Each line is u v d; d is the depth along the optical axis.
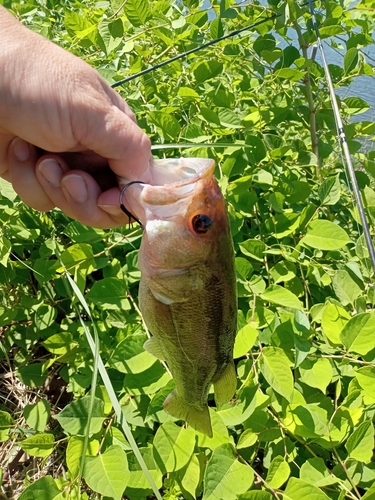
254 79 0.45
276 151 0.37
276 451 0.26
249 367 0.28
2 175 0.24
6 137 0.21
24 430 0.30
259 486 0.27
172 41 0.41
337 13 0.43
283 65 0.42
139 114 0.40
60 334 0.31
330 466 0.28
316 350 0.30
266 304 0.31
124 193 0.20
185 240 0.20
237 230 0.34
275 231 0.35
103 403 0.26
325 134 0.45
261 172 0.36
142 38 0.47
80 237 0.32
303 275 0.35
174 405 0.25
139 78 0.44
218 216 0.20
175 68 0.44
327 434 0.25
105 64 0.46
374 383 0.25
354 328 0.27
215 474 0.23
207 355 0.22
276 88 0.45
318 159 0.44
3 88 0.18
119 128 0.19
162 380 0.27
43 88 0.18
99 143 0.19
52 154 0.21
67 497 0.23
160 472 0.24
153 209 0.20
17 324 0.37
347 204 0.42
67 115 0.18
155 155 0.39
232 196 0.36
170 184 0.20
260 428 0.26
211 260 0.21
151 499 0.28
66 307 0.37
